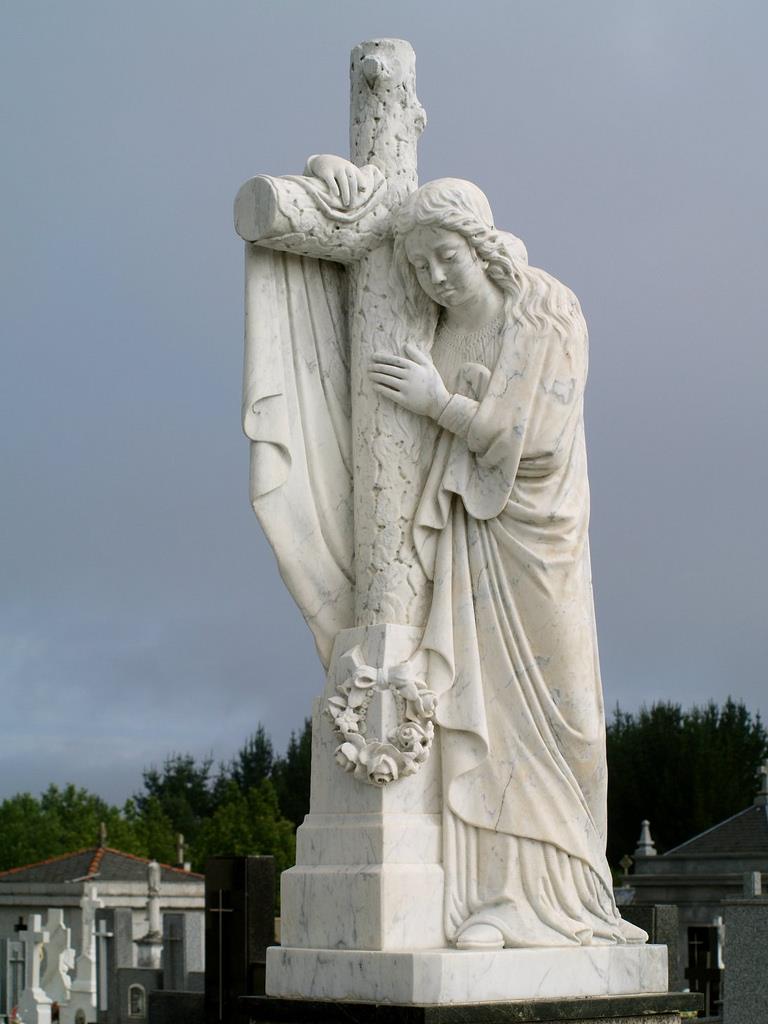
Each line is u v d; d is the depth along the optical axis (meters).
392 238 6.98
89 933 17.11
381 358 6.89
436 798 6.62
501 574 6.75
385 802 6.47
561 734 6.70
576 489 6.88
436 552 6.84
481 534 6.80
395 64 7.20
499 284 6.88
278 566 6.87
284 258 7.03
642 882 26.52
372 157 7.16
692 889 26.02
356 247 6.97
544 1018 6.25
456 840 6.56
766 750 51.53
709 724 51.53
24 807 57.00
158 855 56.78
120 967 16.41
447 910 6.47
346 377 7.12
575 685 6.72
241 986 11.57
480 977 6.18
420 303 6.95
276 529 6.85
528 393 6.71
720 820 48.78
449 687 6.66
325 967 6.39
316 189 6.81
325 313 7.11
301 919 6.59
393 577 6.81
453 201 6.69
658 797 49.59
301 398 7.00
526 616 6.72
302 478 6.95
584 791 6.81
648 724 50.91
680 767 49.66
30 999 17.00
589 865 6.74
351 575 7.00
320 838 6.64
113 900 27.53
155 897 19.88
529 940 6.46
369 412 6.92
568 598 6.75
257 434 6.85
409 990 6.08
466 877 6.55
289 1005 6.41
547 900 6.61
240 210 6.87
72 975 17.30
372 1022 6.09
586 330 6.98
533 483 6.77
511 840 6.58
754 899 10.35
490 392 6.71
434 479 6.86
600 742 6.80
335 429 7.07
